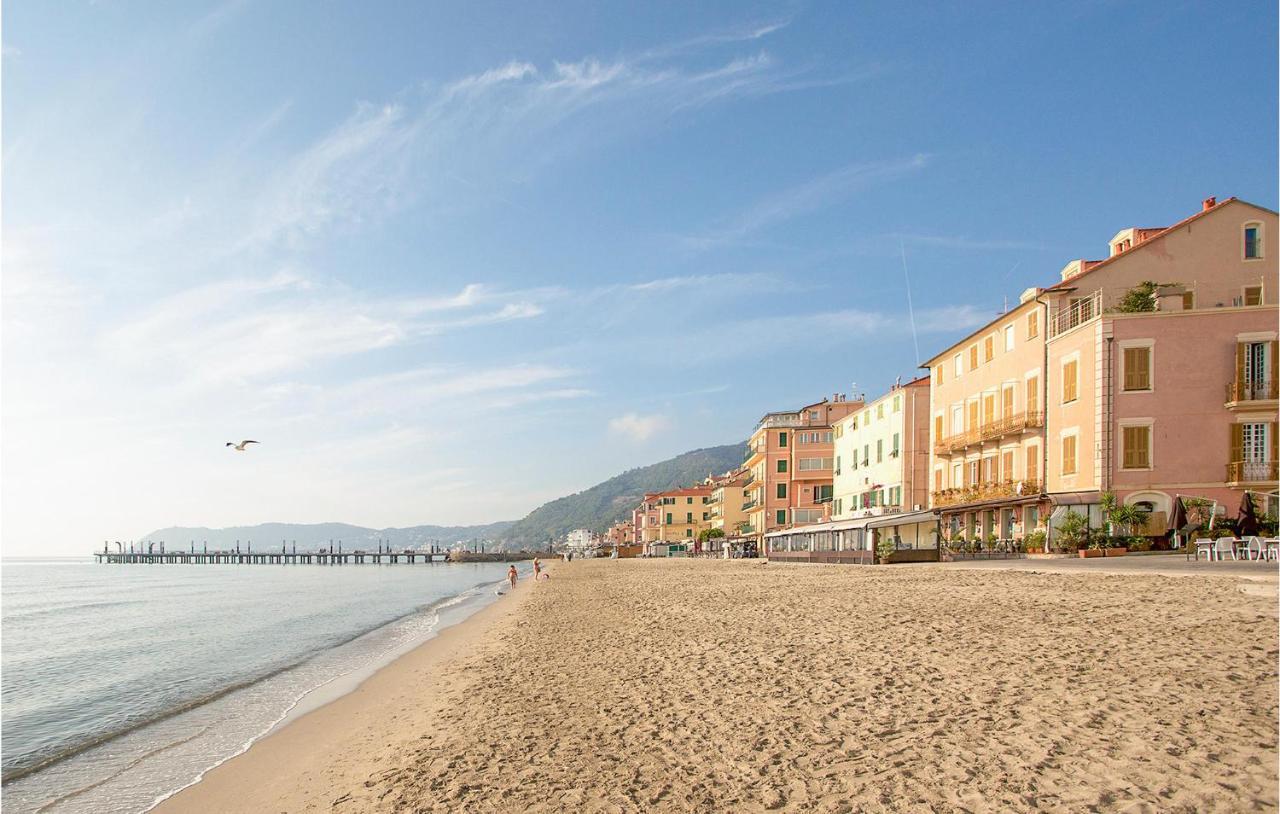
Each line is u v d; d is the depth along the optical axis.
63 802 11.16
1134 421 35.94
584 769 8.82
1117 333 36.38
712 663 14.22
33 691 21.41
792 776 7.81
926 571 32.19
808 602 22.98
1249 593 16.78
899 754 8.06
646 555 141.88
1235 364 35.03
